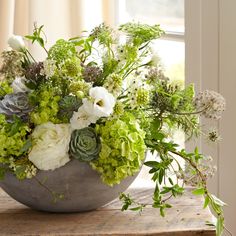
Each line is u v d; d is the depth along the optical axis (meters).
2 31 2.19
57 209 1.28
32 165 1.17
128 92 1.21
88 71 1.22
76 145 1.15
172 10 2.17
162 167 1.24
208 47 1.97
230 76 1.94
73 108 1.17
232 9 1.93
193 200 1.43
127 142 1.15
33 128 1.19
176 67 2.15
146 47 1.30
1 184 1.28
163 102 1.25
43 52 2.12
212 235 1.19
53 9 2.13
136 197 1.45
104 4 2.16
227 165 1.95
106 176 1.17
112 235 1.17
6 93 1.26
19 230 1.19
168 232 1.18
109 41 1.25
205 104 1.24
